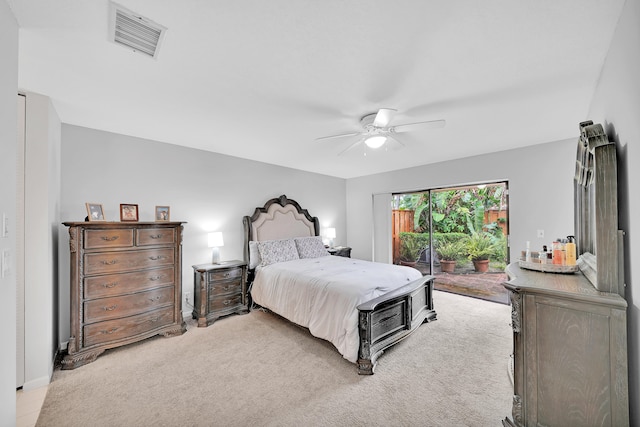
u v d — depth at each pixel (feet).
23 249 6.72
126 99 7.39
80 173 9.39
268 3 4.08
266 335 9.79
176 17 4.36
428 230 16.33
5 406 4.10
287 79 6.34
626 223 4.33
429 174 15.42
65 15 4.30
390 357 8.12
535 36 4.83
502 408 5.88
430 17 4.38
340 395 6.38
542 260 6.25
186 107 7.89
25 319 6.68
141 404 6.10
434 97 7.22
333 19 4.43
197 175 12.38
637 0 3.59
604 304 4.07
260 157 14.01
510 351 8.42
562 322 4.40
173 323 9.87
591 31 4.69
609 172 4.38
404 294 9.03
